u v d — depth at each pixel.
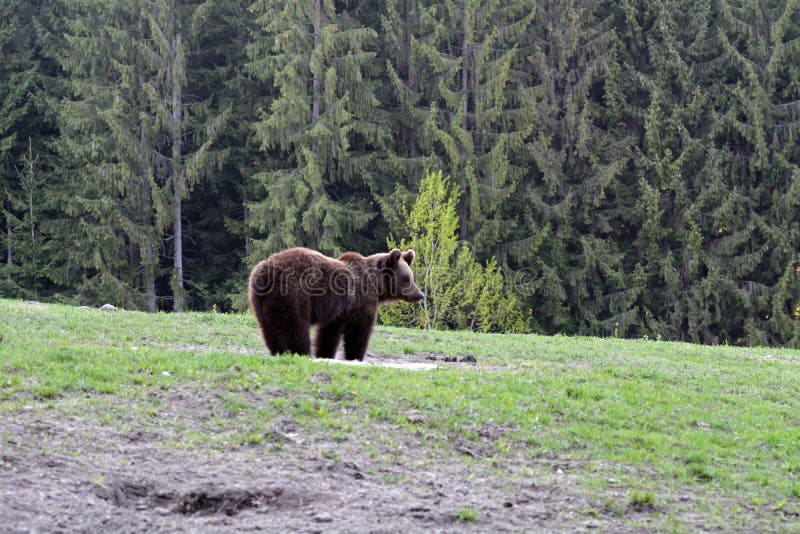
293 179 88.31
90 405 22.17
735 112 93.31
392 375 27.77
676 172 93.00
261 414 22.72
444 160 96.50
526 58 100.75
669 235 95.31
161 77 95.06
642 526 18.83
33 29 103.44
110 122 88.69
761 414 29.88
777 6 101.06
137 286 94.44
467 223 93.88
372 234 99.19
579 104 99.25
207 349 34.09
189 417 22.17
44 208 94.62
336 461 20.41
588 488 20.73
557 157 95.75
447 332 46.72
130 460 19.30
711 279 89.62
